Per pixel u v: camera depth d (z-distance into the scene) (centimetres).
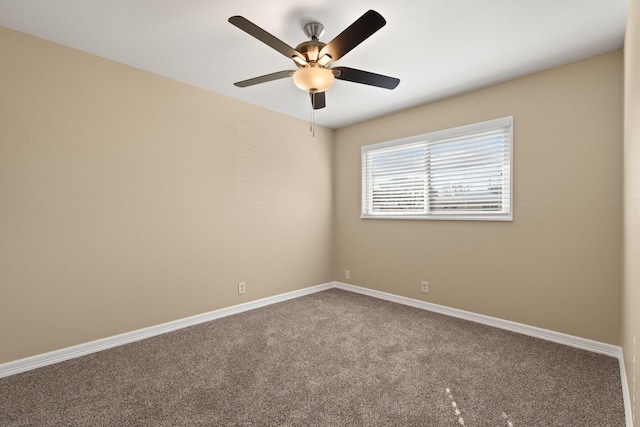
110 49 228
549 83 253
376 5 177
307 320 303
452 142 315
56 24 197
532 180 262
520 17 188
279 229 367
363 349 238
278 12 183
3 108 200
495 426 154
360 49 224
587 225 236
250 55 236
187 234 288
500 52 228
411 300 350
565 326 247
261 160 348
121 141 249
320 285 416
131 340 254
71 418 160
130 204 254
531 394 180
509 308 277
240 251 330
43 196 214
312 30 196
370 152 393
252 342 252
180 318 284
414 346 243
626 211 187
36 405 171
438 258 327
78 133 228
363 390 184
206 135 301
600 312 231
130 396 179
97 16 188
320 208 416
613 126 225
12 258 203
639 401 128
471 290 302
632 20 154
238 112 327
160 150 271
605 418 159
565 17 188
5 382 193
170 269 278
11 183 203
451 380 195
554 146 251
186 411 166
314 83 191
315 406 170
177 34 208
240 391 184
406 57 236
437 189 328
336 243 433
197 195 295
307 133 399
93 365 215
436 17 188
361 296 389
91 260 235
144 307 262
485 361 219
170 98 276
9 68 201
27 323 209
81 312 231
